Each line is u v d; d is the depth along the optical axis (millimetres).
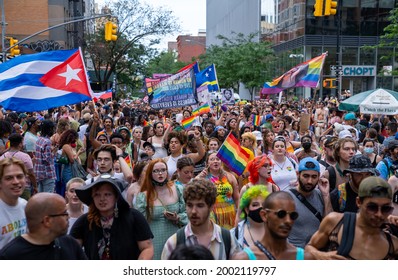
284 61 49719
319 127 15875
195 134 10055
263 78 43250
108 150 6258
